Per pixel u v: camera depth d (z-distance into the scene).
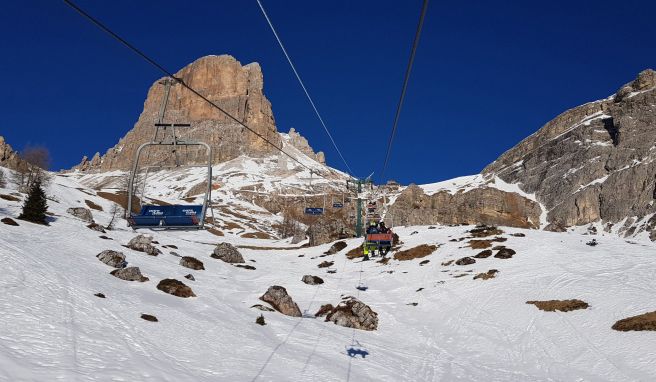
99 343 19.92
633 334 29.55
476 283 50.81
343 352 28.28
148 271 44.88
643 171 185.88
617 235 169.12
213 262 65.75
